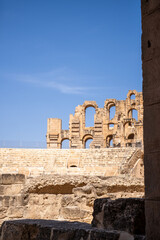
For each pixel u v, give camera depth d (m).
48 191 27.64
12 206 27.11
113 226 8.23
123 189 28.14
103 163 45.97
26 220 10.04
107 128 81.00
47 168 47.22
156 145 7.09
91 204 24.75
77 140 82.12
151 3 7.54
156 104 7.20
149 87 7.39
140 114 78.31
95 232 7.99
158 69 7.24
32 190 27.39
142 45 7.68
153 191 7.02
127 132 79.50
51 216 26.97
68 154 50.16
